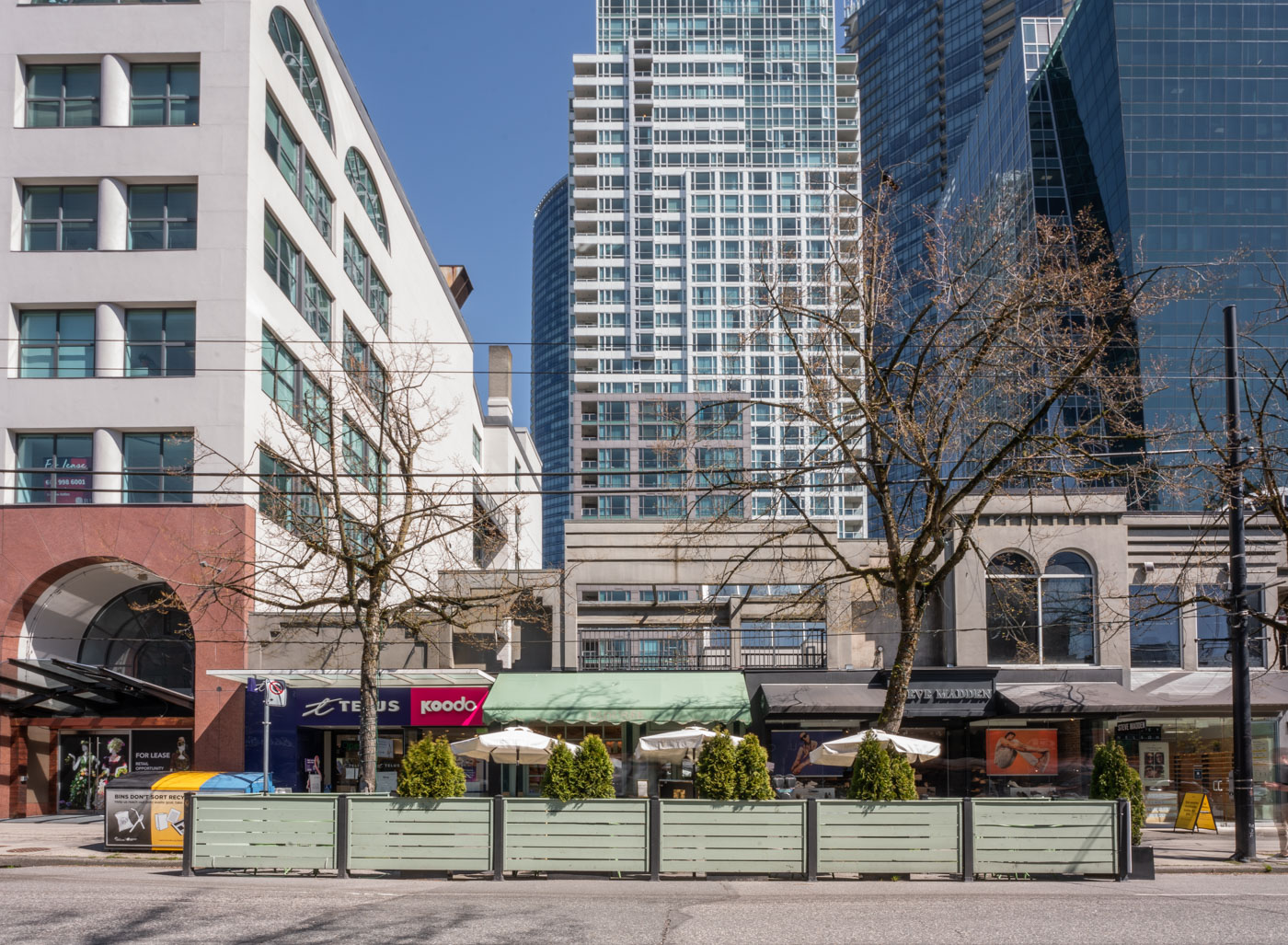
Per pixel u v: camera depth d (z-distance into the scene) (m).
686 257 133.62
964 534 19.61
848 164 139.25
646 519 27.58
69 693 28.30
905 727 26.72
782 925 11.15
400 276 46.53
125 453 28.31
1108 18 91.56
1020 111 104.00
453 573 27.67
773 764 26.05
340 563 21.67
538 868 15.55
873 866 15.63
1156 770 26.80
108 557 27.48
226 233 28.89
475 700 26.70
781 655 28.50
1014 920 11.53
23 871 16.36
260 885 14.23
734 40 140.12
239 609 27.17
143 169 29.05
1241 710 19.56
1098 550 26.67
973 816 15.89
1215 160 89.38
